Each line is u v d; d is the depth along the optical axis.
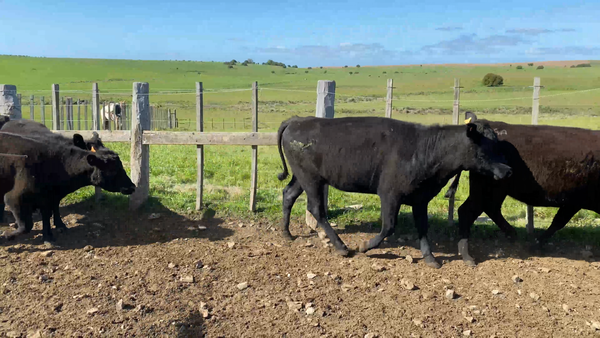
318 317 4.66
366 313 4.75
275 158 15.88
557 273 5.80
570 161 5.84
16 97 9.11
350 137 6.13
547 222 8.02
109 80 94.81
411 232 7.34
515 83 82.12
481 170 5.77
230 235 7.11
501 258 6.35
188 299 4.98
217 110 46.94
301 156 6.43
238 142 7.77
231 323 4.55
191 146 19.64
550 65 166.00
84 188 9.18
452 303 4.99
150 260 5.98
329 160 6.23
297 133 6.45
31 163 6.32
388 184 6.03
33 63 117.38
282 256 6.25
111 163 6.71
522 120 29.31
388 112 7.29
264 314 4.71
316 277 5.58
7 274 5.41
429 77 113.00
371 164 6.07
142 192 8.08
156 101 60.47
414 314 4.74
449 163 5.87
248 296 5.08
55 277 5.41
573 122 27.34
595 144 5.84
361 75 132.00
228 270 5.75
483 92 67.19
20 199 6.36
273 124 32.00
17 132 6.84
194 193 9.31
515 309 4.86
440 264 6.04
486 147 5.70
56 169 6.54
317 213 6.55
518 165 6.05
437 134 5.96
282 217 7.79
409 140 5.98
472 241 7.00
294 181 6.98
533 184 6.07
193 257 6.13
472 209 6.36
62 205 8.26
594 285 5.44
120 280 5.38
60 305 4.75
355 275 5.64
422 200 6.16
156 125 34.25
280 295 5.10
